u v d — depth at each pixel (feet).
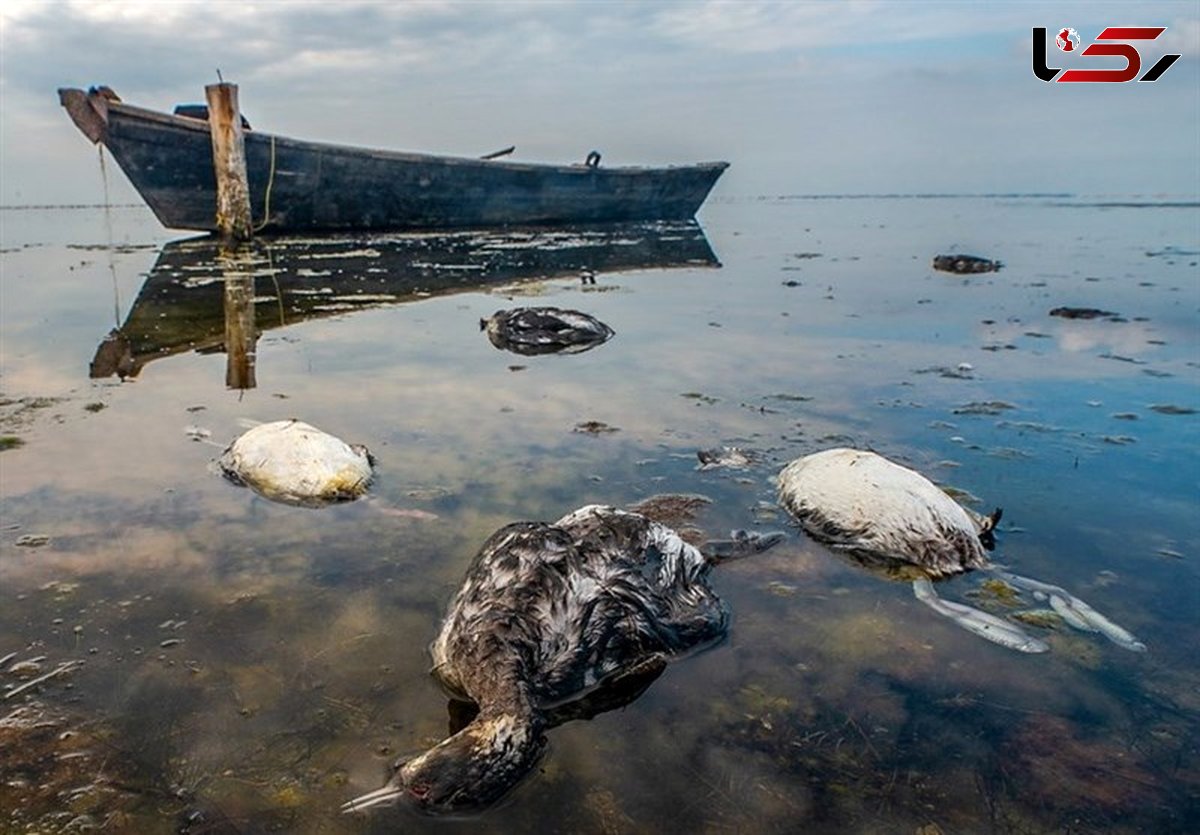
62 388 20.33
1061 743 7.91
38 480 13.93
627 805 6.98
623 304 36.27
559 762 7.54
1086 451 16.39
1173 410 19.07
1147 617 10.27
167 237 74.23
